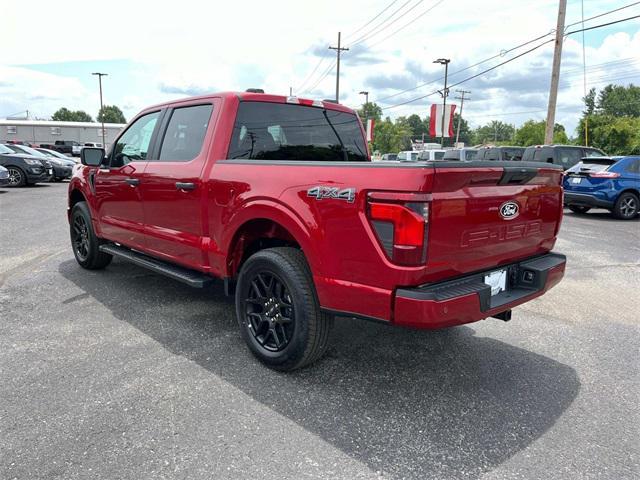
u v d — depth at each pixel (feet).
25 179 58.80
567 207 45.11
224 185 11.85
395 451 8.34
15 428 8.71
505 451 8.41
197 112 13.60
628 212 38.81
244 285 11.58
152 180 14.37
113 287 17.31
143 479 7.50
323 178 9.63
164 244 14.35
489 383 10.87
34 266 20.21
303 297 10.25
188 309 15.17
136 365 11.29
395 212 8.51
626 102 325.01
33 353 11.82
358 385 10.62
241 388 10.35
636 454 8.40
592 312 16.01
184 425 8.94
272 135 13.60
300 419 9.24
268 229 11.66
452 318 8.84
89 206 18.35
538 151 49.70
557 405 9.99
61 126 205.77
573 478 7.75
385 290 8.87
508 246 10.44
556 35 61.93
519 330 14.24
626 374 11.48
